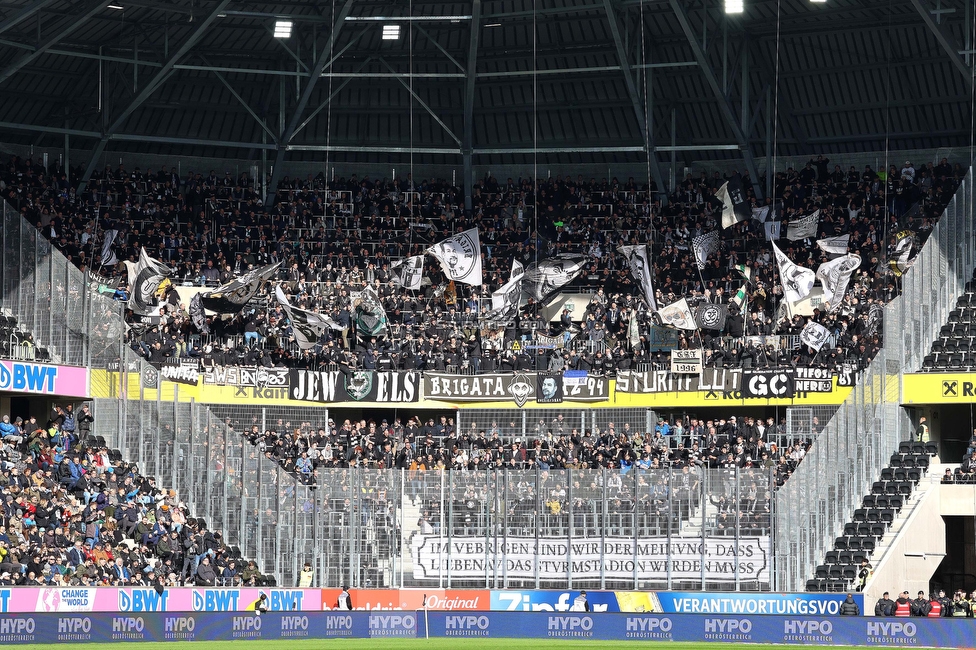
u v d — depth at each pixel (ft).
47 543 155.53
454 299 222.89
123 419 180.86
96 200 224.53
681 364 201.77
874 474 183.11
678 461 186.70
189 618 154.92
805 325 203.51
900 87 229.66
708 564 170.09
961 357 191.31
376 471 174.29
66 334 183.21
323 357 206.08
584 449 192.85
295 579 172.45
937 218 216.54
